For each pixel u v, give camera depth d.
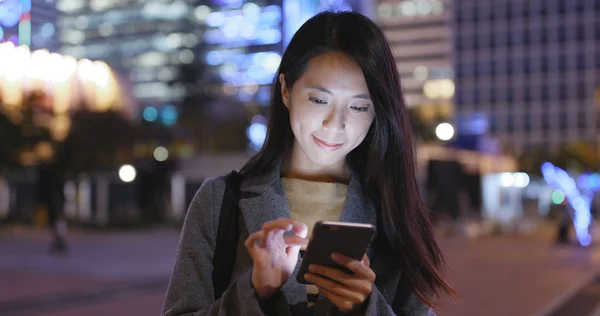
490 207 33.94
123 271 13.38
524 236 27.12
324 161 1.53
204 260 1.54
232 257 1.55
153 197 32.84
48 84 26.92
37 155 28.77
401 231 1.59
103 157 30.81
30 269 13.72
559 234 22.31
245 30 91.56
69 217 31.91
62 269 13.73
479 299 9.20
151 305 8.88
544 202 53.81
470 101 84.94
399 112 1.53
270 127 1.66
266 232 1.29
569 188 25.03
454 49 86.38
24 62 23.28
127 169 29.89
